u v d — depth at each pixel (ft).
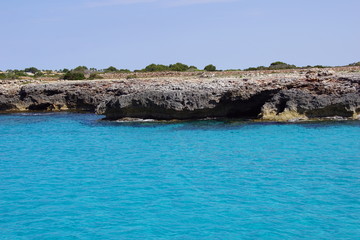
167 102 147.43
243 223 51.80
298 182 68.23
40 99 212.64
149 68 321.52
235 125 134.82
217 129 128.77
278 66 267.80
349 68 196.24
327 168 76.84
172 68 312.71
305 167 78.07
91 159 91.09
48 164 86.79
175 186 67.82
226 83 154.30
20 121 170.50
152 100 149.89
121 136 122.93
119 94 184.65
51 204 60.08
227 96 147.95
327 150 92.27
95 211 56.85
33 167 84.07
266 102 144.05
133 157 92.07
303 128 122.72
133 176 74.79
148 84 185.37
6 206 59.52
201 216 54.29
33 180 73.46
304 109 136.46
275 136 112.68
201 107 147.23
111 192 65.21
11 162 89.51
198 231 49.73
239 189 65.46
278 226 50.60
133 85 188.55
